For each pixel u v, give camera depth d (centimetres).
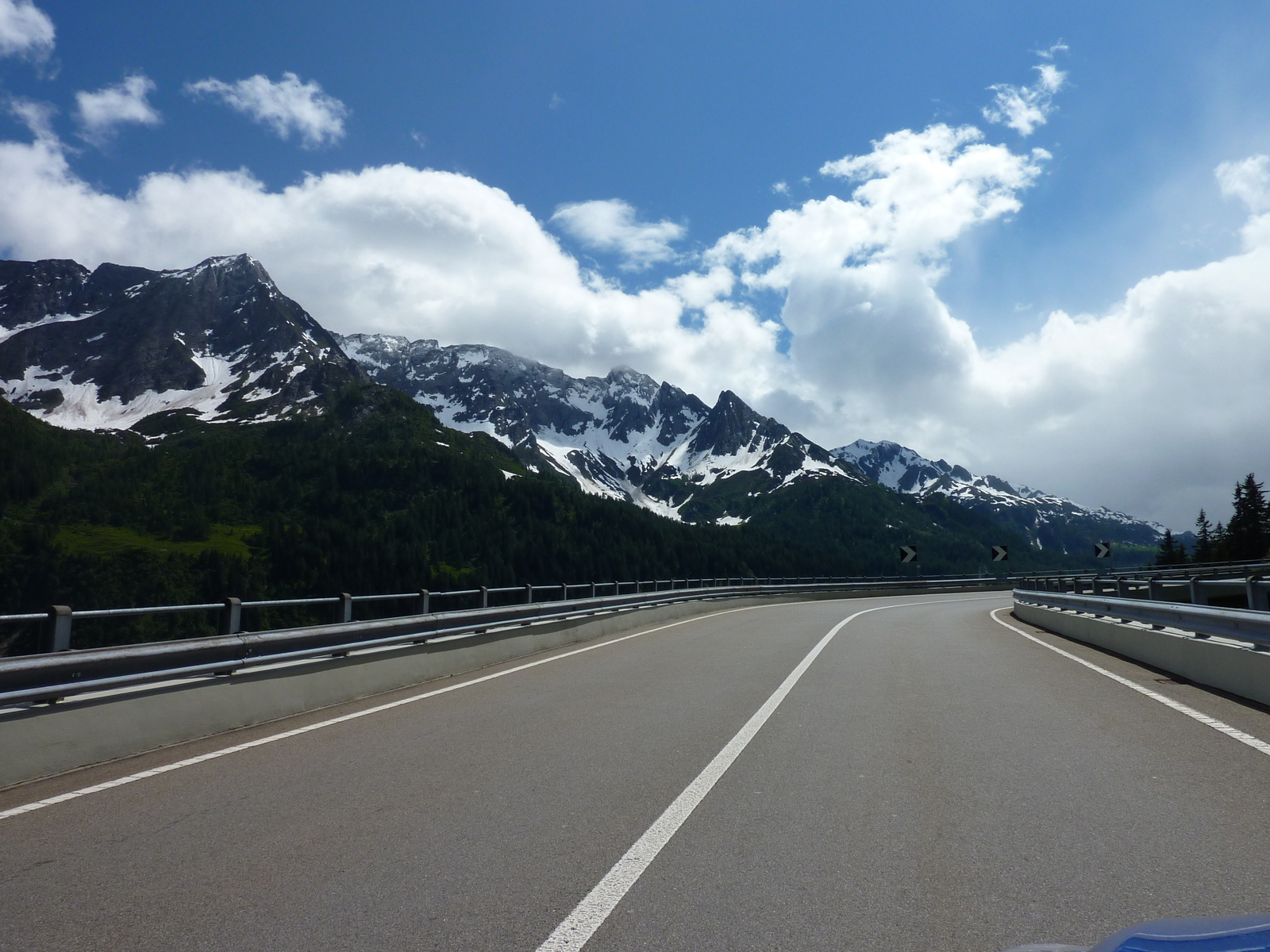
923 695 1023
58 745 690
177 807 575
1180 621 1190
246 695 910
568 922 375
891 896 399
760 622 2562
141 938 364
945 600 4697
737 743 761
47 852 482
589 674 1304
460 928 370
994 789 591
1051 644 1702
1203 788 581
